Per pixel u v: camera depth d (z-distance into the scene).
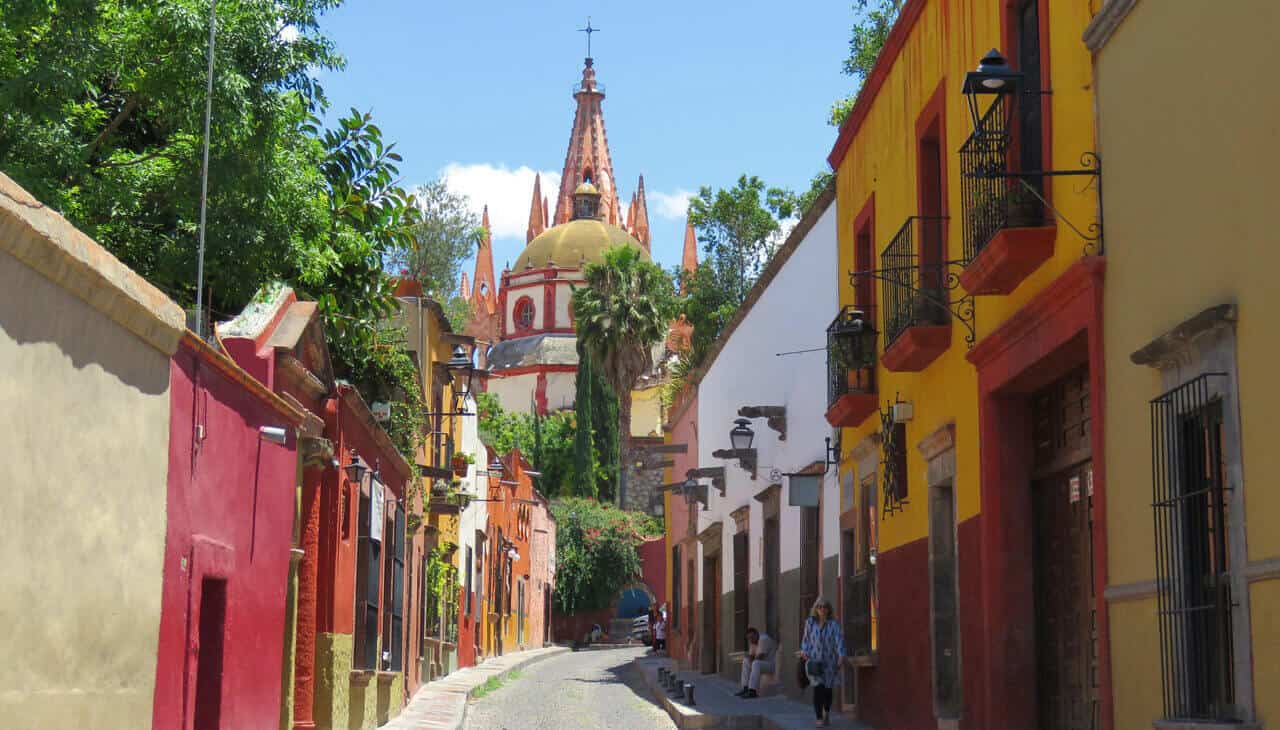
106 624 7.50
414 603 23.08
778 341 23.69
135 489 7.94
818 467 20.22
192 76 12.88
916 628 14.98
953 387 13.55
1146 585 8.61
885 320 16.25
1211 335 7.75
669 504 40.44
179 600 8.85
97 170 13.46
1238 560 7.43
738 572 27.72
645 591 63.16
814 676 17.36
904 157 15.45
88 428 7.21
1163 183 8.54
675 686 23.77
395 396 19.53
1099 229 9.58
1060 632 11.49
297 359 12.31
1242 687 7.35
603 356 57.00
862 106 17.44
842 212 18.94
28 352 6.46
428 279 24.67
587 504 61.78
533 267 86.56
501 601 41.94
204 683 10.02
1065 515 11.43
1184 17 8.25
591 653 48.25
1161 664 8.30
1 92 11.91
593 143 104.88
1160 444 8.42
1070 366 11.03
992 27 12.15
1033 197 10.64
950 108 13.55
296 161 14.62
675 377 44.44
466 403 31.25
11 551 6.28
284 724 12.95
